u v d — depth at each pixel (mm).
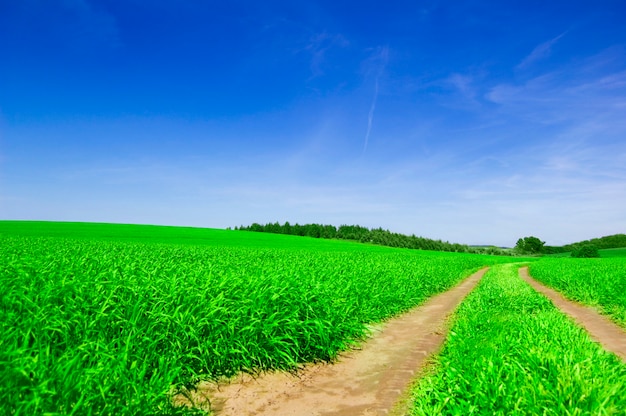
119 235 57844
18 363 3982
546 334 7305
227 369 6211
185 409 4383
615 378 4922
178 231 77750
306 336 7016
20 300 5938
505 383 4891
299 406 5152
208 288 7172
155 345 5637
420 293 16047
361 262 21406
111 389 4137
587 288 16484
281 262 16875
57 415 3385
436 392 4980
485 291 15273
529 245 156250
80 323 5578
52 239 31875
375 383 6043
